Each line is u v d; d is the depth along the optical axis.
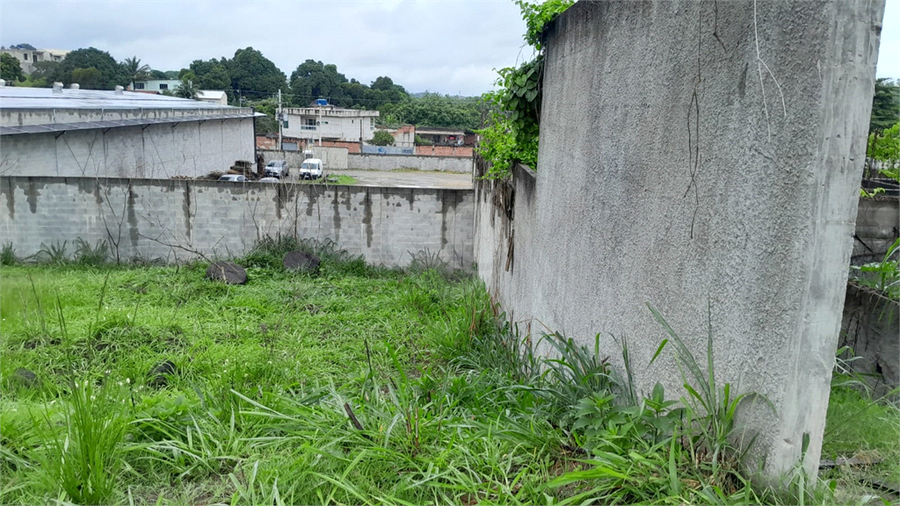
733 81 1.62
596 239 2.76
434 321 6.36
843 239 1.34
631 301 2.29
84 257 9.51
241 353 5.04
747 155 1.55
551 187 3.80
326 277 9.09
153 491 2.17
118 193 9.76
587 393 2.35
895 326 2.30
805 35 1.35
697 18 1.83
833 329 1.38
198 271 8.92
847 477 1.65
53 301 6.50
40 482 2.06
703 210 1.76
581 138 3.09
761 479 1.48
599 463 1.72
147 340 5.42
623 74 2.46
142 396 3.22
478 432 2.23
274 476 2.08
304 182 10.05
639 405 2.08
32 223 9.70
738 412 1.59
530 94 4.59
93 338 5.24
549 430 2.28
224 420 2.70
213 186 9.85
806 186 1.34
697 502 1.52
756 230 1.51
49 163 10.69
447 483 1.99
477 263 9.21
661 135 2.07
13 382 3.88
